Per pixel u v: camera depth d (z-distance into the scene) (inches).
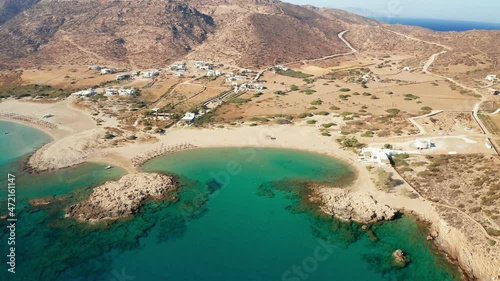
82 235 2470.5
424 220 2534.5
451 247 2256.4
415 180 2984.7
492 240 2175.2
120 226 2568.9
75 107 5187.0
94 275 2123.5
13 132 4271.7
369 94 5260.8
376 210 2598.4
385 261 2199.8
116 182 3061.0
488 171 2930.6
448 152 3398.1
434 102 4808.1
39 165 3430.1
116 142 3959.2
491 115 4234.7
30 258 2253.9
